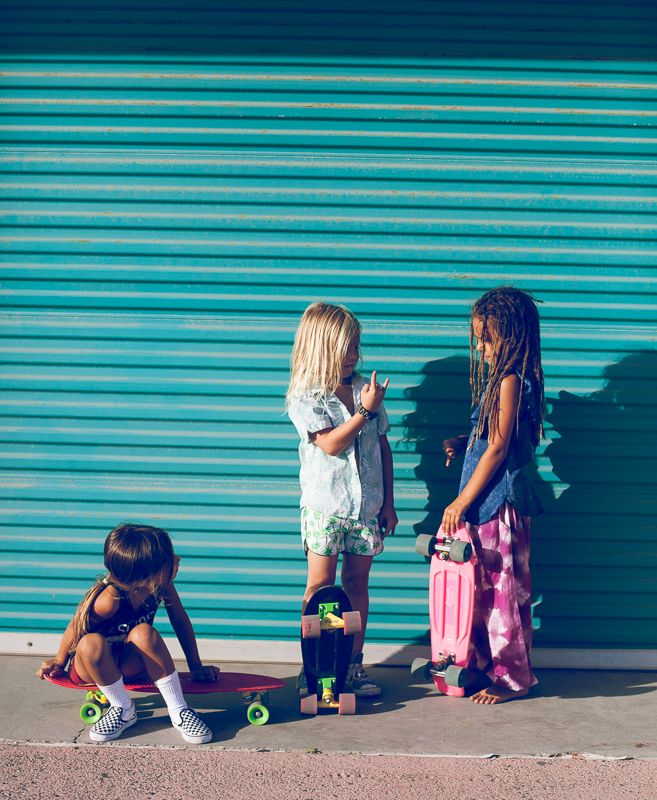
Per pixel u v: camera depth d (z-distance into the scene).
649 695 4.41
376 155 4.61
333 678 4.17
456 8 4.54
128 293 4.71
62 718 4.04
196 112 4.61
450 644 4.30
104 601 3.89
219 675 4.25
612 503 4.73
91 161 4.65
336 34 4.56
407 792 3.41
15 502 4.79
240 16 4.56
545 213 4.63
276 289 4.69
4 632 4.83
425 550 4.29
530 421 4.30
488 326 4.25
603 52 4.55
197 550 4.78
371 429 4.29
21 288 4.72
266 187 4.64
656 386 4.69
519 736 3.91
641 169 4.61
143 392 4.74
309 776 3.52
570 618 4.76
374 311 4.69
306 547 4.32
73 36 4.59
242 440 4.74
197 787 3.42
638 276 4.66
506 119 4.59
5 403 4.76
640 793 3.43
